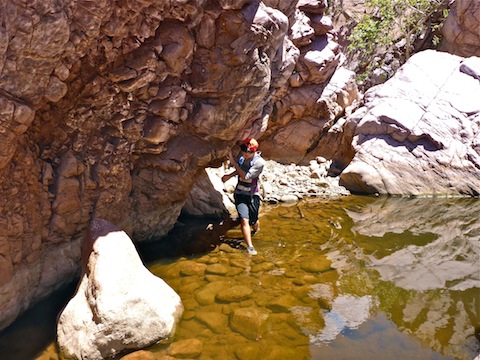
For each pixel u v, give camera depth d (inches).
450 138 331.9
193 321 138.1
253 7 168.1
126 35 146.7
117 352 122.3
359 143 349.7
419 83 365.4
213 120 189.5
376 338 127.0
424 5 576.7
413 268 179.8
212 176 284.8
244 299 152.4
